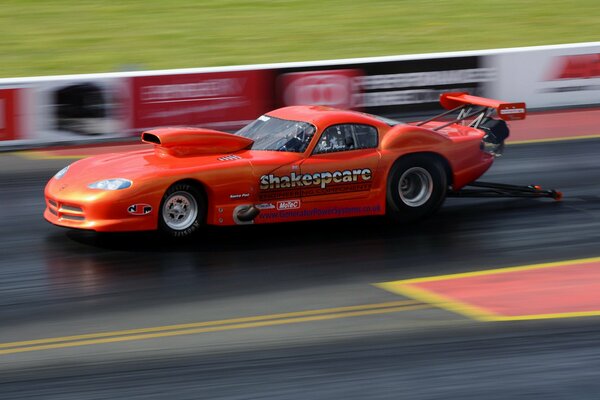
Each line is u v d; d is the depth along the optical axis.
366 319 20.98
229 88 43.06
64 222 25.20
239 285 23.08
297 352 19.05
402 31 68.69
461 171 29.58
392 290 23.05
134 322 20.53
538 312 21.72
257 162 26.47
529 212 30.86
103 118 41.06
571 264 25.55
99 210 24.56
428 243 27.19
